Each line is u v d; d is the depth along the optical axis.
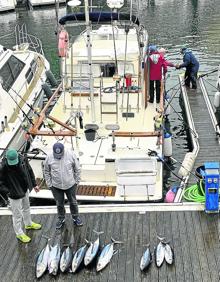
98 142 9.12
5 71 11.35
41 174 8.52
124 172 7.76
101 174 8.31
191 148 10.96
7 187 6.21
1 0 29.33
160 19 24.91
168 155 10.12
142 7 27.20
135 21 11.63
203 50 19.53
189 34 22.00
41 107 12.28
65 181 6.41
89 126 9.41
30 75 12.60
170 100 12.84
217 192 6.93
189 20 24.45
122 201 7.88
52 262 6.11
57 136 8.95
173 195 8.16
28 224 6.88
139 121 9.90
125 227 6.87
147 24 24.00
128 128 9.62
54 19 26.73
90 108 10.41
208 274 5.90
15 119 10.62
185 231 6.71
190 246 6.41
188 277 5.87
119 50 11.21
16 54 13.66
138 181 7.81
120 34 12.16
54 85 13.84
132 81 11.14
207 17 24.94
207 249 6.33
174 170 10.05
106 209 7.30
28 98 11.73
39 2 30.08
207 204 7.02
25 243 6.64
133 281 5.87
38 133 8.66
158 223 6.92
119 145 8.87
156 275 5.94
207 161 9.67
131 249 6.42
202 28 22.91
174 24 23.86
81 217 7.14
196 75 13.88
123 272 6.02
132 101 10.59
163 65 10.58
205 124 11.53
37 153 8.53
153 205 7.33
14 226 6.58
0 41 22.47
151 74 10.49
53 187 6.51
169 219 6.99
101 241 6.60
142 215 7.12
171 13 26.06
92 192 8.09
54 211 7.34
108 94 10.34
